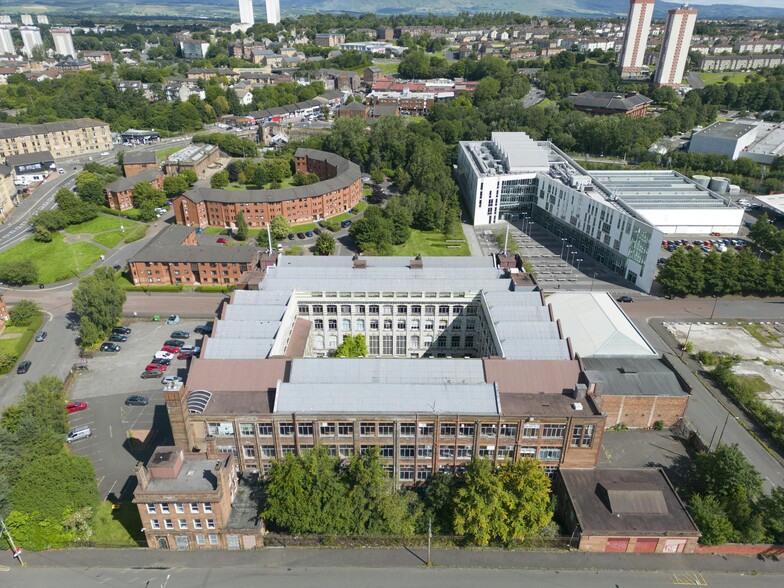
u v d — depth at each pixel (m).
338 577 83.56
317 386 97.75
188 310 167.62
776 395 128.38
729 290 174.12
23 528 86.25
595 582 82.50
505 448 97.31
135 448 111.25
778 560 86.31
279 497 86.44
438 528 90.12
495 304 130.38
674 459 108.31
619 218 186.62
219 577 83.50
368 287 139.00
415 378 104.31
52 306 170.38
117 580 83.06
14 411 104.19
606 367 121.88
